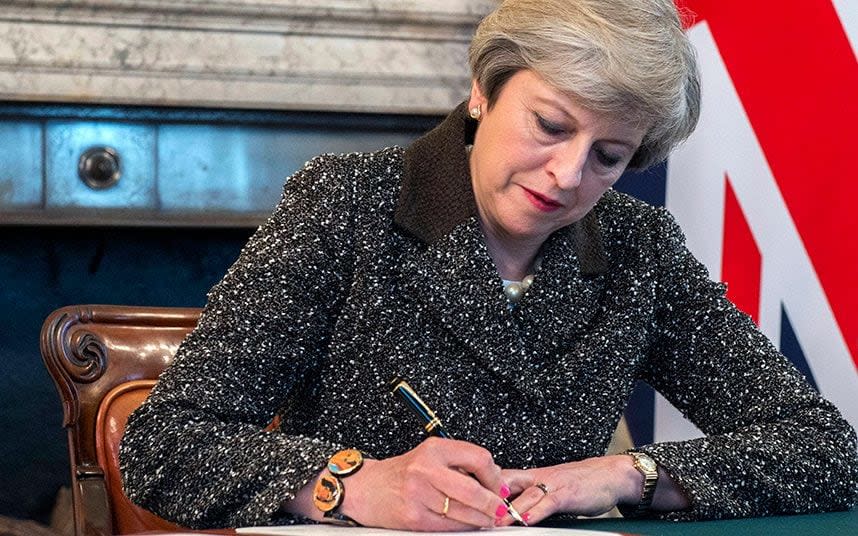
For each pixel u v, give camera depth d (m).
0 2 2.43
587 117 1.36
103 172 2.55
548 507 1.33
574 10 1.35
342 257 1.49
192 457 1.30
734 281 2.25
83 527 1.65
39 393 2.66
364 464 1.24
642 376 1.74
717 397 1.66
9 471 2.65
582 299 1.58
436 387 1.48
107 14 2.48
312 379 1.51
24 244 2.65
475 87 1.48
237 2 2.54
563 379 1.55
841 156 2.10
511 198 1.44
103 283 2.70
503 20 1.39
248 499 1.26
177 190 2.61
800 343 2.16
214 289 1.47
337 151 2.71
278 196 2.67
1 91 2.45
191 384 1.38
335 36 2.63
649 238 1.67
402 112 2.70
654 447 1.48
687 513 1.41
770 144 2.20
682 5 2.34
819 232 2.13
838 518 1.45
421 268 1.50
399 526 1.17
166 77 2.54
